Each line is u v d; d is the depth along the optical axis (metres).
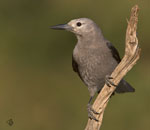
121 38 18.11
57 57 18.39
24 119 16.38
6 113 16.42
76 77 17.34
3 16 19.33
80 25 12.04
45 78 17.70
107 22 18.56
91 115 10.09
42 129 16.31
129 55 9.59
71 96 16.81
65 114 16.42
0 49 18.17
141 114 15.77
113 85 9.89
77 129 16.09
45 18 19.38
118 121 15.75
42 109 16.67
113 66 11.96
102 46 11.84
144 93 16.14
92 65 11.93
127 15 18.41
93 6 19.09
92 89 12.21
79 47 12.07
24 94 17.16
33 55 18.31
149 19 18.31
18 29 18.94
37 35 18.88
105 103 10.04
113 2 18.67
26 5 19.77
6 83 17.34
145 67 17.27
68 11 19.36
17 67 17.84
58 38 18.73
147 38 18.19
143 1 18.34
